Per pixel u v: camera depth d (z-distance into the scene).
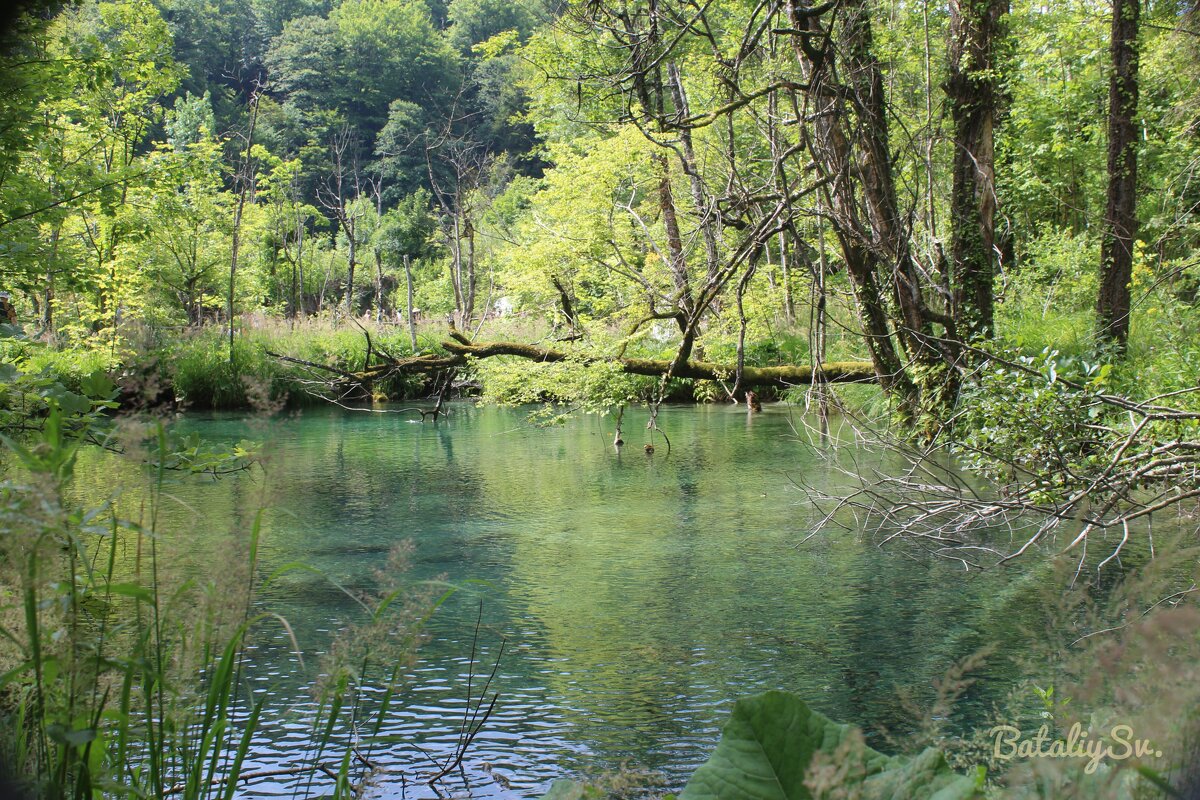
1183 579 3.05
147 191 16.73
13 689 2.08
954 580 6.50
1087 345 12.83
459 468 12.16
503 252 22.56
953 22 12.45
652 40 8.28
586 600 6.29
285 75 57.19
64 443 2.79
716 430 15.62
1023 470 6.27
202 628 2.01
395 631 2.26
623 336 14.01
